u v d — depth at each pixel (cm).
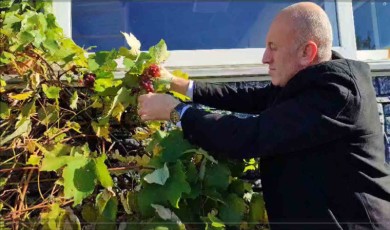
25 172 147
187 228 144
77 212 151
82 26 216
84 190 134
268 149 138
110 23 220
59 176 147
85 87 164
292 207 138
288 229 138
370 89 146
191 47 227
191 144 147
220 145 141
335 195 137
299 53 149
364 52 228
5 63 152
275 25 153
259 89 177
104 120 155
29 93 148
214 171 148
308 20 149
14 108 150
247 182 175
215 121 142
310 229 136
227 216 147
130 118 167
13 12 158
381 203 140
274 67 154
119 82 158
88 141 165
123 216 147
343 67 143
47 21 163
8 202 146
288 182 140
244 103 176
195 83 174
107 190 141
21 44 149
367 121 142
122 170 147
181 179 139
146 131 169
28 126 146
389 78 212
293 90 144
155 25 226
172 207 143
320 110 137
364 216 137
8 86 153
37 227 139
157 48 160
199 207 147
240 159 148
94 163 138
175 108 147
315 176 138
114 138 165
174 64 211
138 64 155
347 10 225
